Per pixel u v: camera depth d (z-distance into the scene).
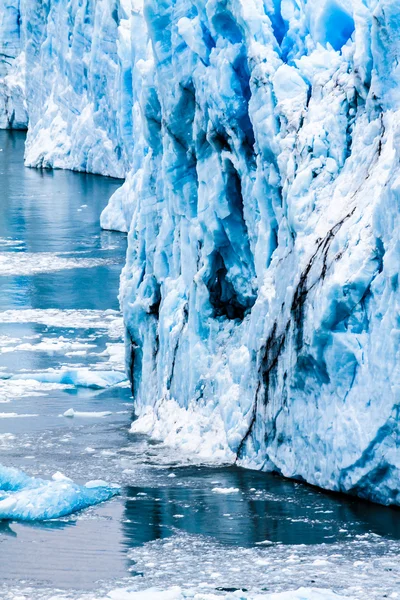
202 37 28.03
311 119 24.84
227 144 27.50
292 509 21.67
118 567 18.70
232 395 26.44
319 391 22.70
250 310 27.78
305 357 22.64
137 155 36.81
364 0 25.25
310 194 24.11
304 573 17.77
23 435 29.05
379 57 22.72
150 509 22.12
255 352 25.44
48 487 22.70
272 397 24.47
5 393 34.41
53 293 51.06
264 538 20.02
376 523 20.59
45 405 32.91
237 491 23.16
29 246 63.97
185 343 28.73
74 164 100.12
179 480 24.33
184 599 16.61
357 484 21.83
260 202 26.47
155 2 28.91
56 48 103.50
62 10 99.75
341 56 25.44
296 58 26.69
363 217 22.23
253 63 26.06
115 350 40.12
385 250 20.98
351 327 21.72
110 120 93.19
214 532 20.52
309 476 23.33
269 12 27.50
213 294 28.50
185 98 28.69
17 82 134.62
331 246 22.48
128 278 32.91
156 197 31.53
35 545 20.11
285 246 25.27
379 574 17.59
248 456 25.55
